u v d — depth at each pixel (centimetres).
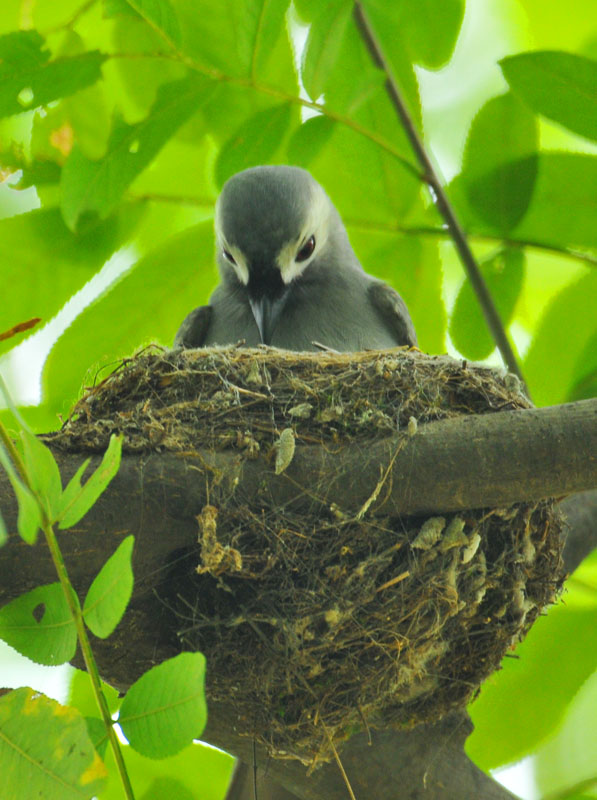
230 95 920
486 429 668
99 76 823
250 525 679
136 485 658
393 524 704
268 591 691
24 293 955
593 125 905
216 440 686
